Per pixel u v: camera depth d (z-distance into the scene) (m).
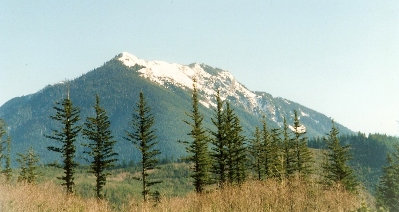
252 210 19.09
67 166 51.50
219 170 50.81
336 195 20.14
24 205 16.77
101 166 53.94
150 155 52.53
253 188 22.72
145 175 52.28
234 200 20.89
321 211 18.58
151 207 20.05
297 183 22.62
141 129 53.19
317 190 21.67
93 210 19.16
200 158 49.91
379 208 17.58
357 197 20.23
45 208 17.94
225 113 51.66
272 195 20.77
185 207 20.62
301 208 19.27
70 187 47.50
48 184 25.17
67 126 51.81
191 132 50.66
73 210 18.53
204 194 24.69
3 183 23.58
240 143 52.19
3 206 15.80
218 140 50.97
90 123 54.12
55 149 51.06
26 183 22.66
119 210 20.28
